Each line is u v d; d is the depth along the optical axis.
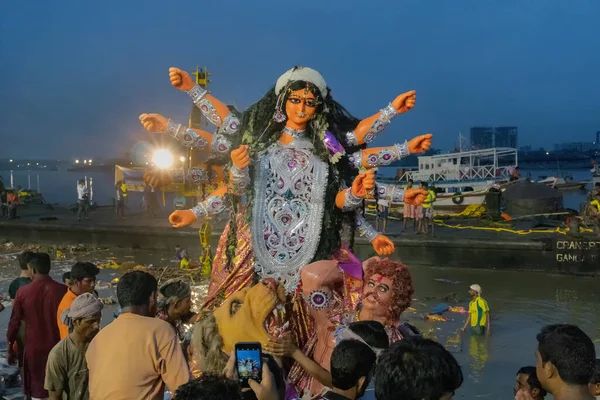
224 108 4.55
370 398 3.47
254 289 3.56
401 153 4.40
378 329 3.23
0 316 10.77
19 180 93.75
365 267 4.17
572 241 14.69
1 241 22.12
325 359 3.92
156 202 24.28
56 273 16.16
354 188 4.04
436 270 15.62
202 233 14.91
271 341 3.43
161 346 3.30
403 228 18.72
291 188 4.24
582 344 2.76
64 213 25.95
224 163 4.62
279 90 4.40
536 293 13.05
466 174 27.02
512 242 15.20
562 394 2.77
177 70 4.48
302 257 4.15
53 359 4.13
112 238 20.25
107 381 3.24
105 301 11.78
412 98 4.51
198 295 12.61
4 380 6.73
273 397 2.70
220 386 2.19
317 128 4.39
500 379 7.94
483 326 9.98
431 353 2.36
